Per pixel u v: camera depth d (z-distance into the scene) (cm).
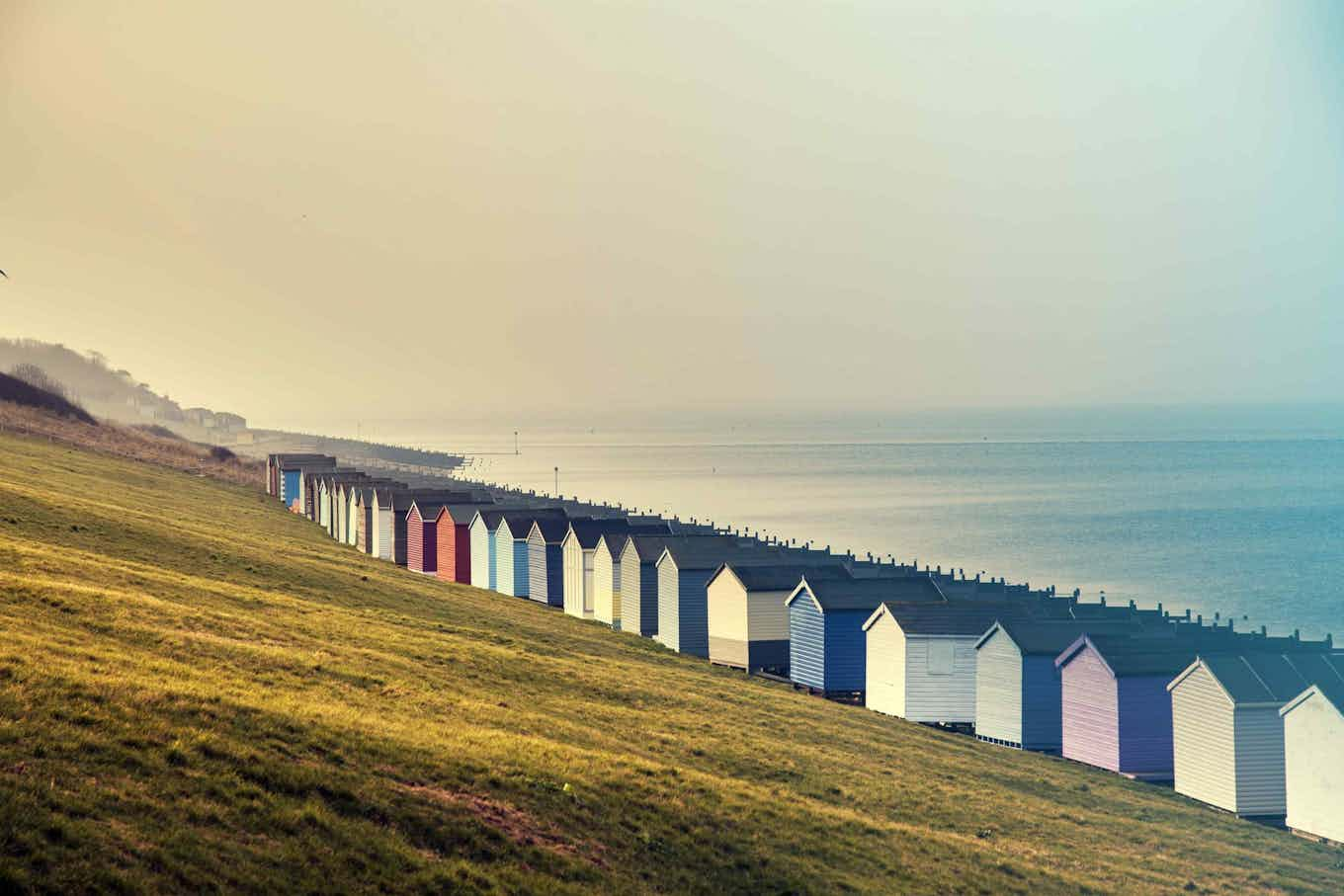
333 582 6881
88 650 3712
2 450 11038
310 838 2809
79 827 2506
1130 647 5331
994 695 5716
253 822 2800
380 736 3547
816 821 3894
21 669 3247
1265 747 4712
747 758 4581
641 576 7750
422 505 10456
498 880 2900
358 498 11412
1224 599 14300
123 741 2972
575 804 3469
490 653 5503
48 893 2277
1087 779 5066
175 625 4466
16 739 2816
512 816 3269
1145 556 17900
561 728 4378
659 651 7156
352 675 4381
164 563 6219
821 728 5316
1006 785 4838
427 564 10344
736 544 7738
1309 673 4794
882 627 6084
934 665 5897
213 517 10425
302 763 3175
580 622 7969
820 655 6372
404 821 3045
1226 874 4034
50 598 4294
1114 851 4178
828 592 6469
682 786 3900
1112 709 5191
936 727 5894
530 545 9175
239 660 4175
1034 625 5725
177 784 2847
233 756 3069
